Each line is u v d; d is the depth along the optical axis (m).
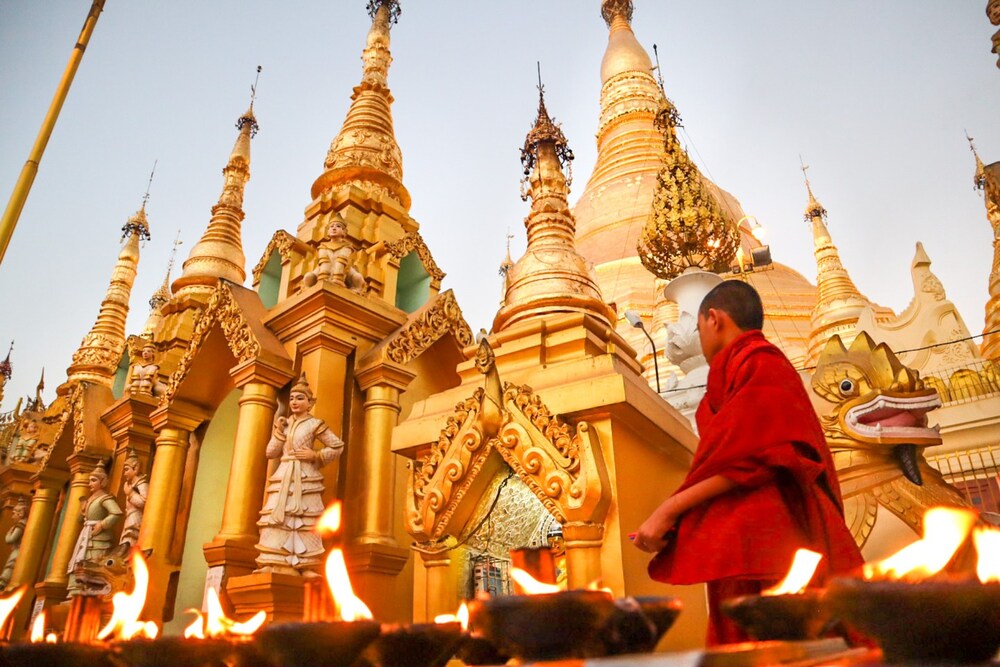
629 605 1.58
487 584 4.27
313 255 9.68
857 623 1.06
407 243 10.33
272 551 6.20
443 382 9.33
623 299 24.27
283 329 8.49
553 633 1.42
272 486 6.52
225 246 14.58
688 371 7.43
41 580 12.85
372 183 11.06
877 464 4.77
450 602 4.02
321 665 1.53
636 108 33.25
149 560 8.53
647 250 8.38
